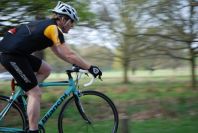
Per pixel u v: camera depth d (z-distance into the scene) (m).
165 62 23.14
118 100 12.25
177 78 29.98
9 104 4.96
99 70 4.77
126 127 5.19
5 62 4.67
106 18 16.16
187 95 12.96
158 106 9.71
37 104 4.73
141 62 24.14
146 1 13.59
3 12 8.46
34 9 8.45
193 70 18.06
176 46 16.66
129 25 15.96
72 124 5.23
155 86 20.09
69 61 4.68
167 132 6.48
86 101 5.30
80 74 5.14
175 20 13.71
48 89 14.39
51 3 8.38
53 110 5.08
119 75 38.56
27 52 4.68
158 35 14.06
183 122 7.39
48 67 5.04
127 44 20.97
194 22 13.60
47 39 4.69
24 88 4.73
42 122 4.99
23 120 4.98
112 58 23.88
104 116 5.40
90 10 10.27
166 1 12.53
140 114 8.62
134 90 17.45
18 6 8.31
